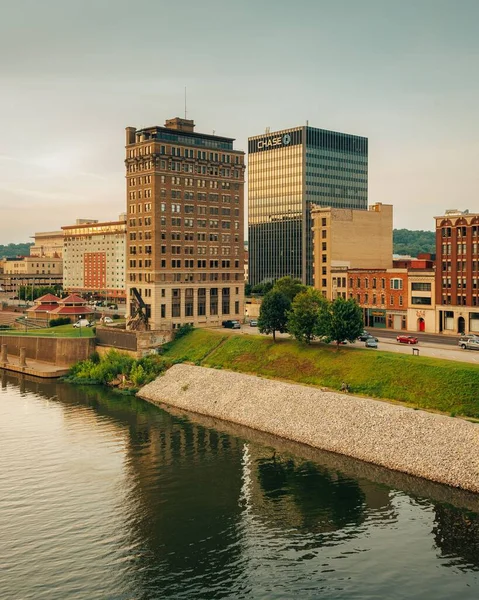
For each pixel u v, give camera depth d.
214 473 80.19
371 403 90.94
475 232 140.25
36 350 164.75
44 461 85.25
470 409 83.56
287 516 67.62
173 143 153.75
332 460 83.62
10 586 55.09
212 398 112.75
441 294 147.12
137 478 78.94
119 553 60.66
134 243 157.50
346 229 185.00
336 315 111.06
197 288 158.50
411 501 69.88
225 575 56.59
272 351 121.88
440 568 56.94
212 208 161.50
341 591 53.78
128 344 145.38
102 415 109.06
